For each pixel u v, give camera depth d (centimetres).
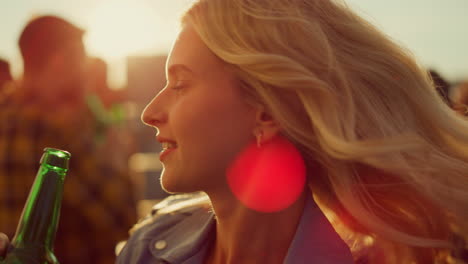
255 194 81
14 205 177
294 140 82
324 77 81
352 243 94
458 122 92
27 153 178
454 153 91
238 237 83
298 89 79
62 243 181
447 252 90
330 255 82
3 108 182
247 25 81
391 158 83
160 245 98
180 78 82
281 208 82
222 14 81
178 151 80
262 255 83
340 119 81
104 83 317
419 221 89
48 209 79
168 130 81
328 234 84
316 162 86
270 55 78
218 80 80
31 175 178
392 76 88
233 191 81
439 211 89
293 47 81
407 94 89
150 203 414
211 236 93
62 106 186
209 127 79
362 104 85
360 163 86
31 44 186
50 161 80
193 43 81
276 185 82
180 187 81
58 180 80
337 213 91
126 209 190
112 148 193
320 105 79
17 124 180
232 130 80
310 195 86
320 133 80
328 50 81
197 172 79
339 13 87
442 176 88
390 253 91
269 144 82
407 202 89
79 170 182
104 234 184
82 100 190
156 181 474
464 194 88
